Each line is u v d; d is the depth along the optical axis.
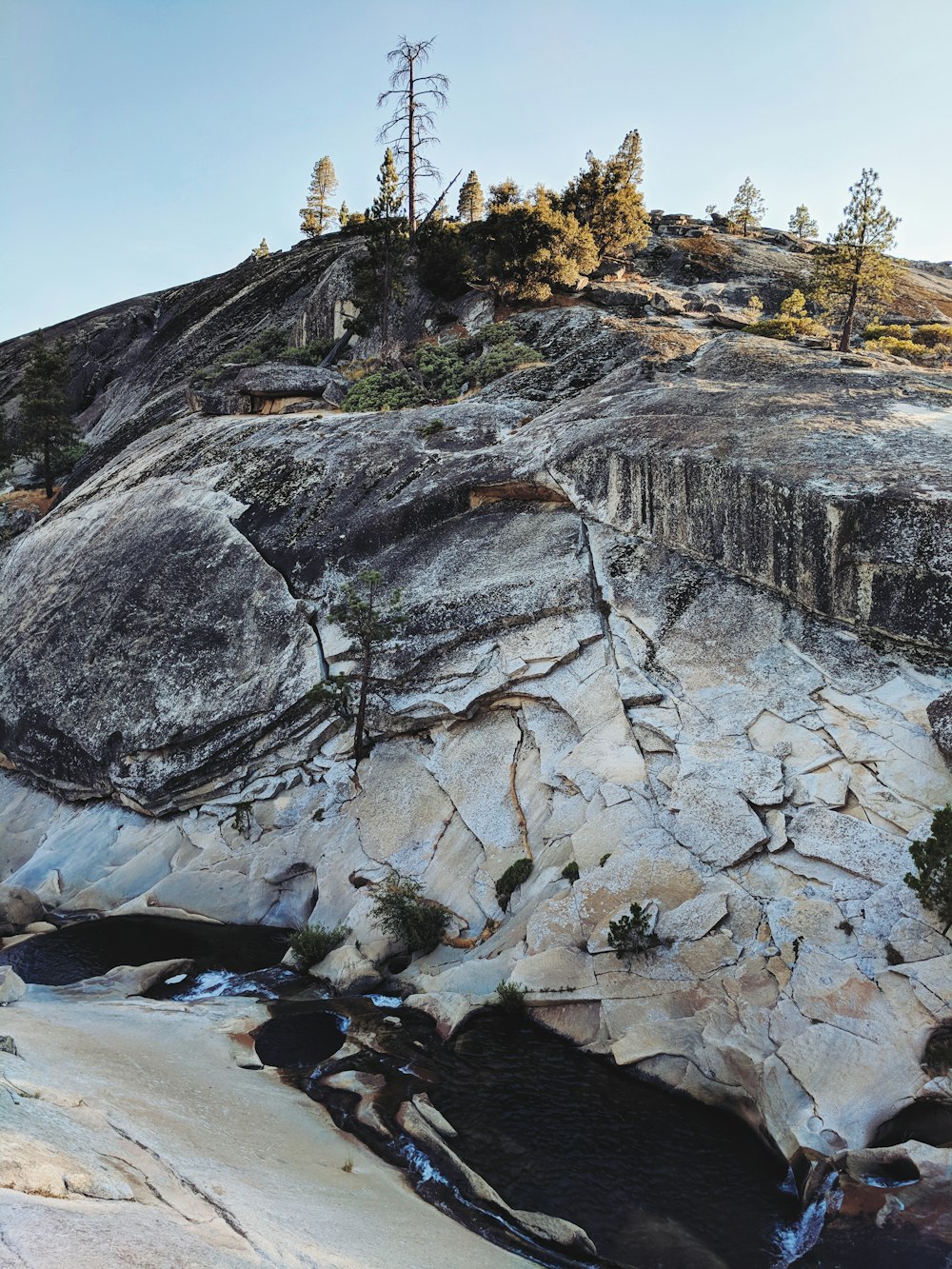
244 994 22.42
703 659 24.50
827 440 26.52
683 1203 14.41
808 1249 13.06
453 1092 17.28
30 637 40.59
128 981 23.06
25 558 48.00
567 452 31.45
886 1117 14.71
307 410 50.31
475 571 30.66
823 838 19.28
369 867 25.98
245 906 27.52
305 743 30.19
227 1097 16.48
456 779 26.81
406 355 52.72
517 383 41.41
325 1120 16.52
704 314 50.69
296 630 32.34
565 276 53.69
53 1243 8.40
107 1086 15.10
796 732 21.58
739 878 19.56
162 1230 9.76
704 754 22.09
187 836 30.58
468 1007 19.70
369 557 33.47
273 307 76.69
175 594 36.59
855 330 57.00
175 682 33.50
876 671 22.03
